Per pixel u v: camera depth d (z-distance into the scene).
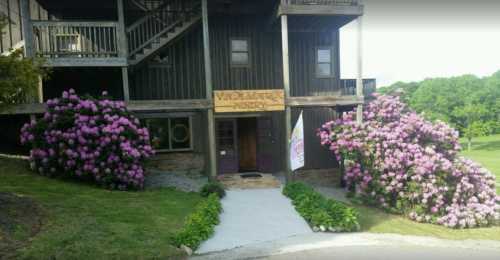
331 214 7.27
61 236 4.91
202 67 11.77
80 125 8.38
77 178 8.53
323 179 12.68
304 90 12.54
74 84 11.16
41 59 6.25
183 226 6.23
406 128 9.57
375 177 9.37
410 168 8.84
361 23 10.41
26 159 9.43
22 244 4.50
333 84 12.80
